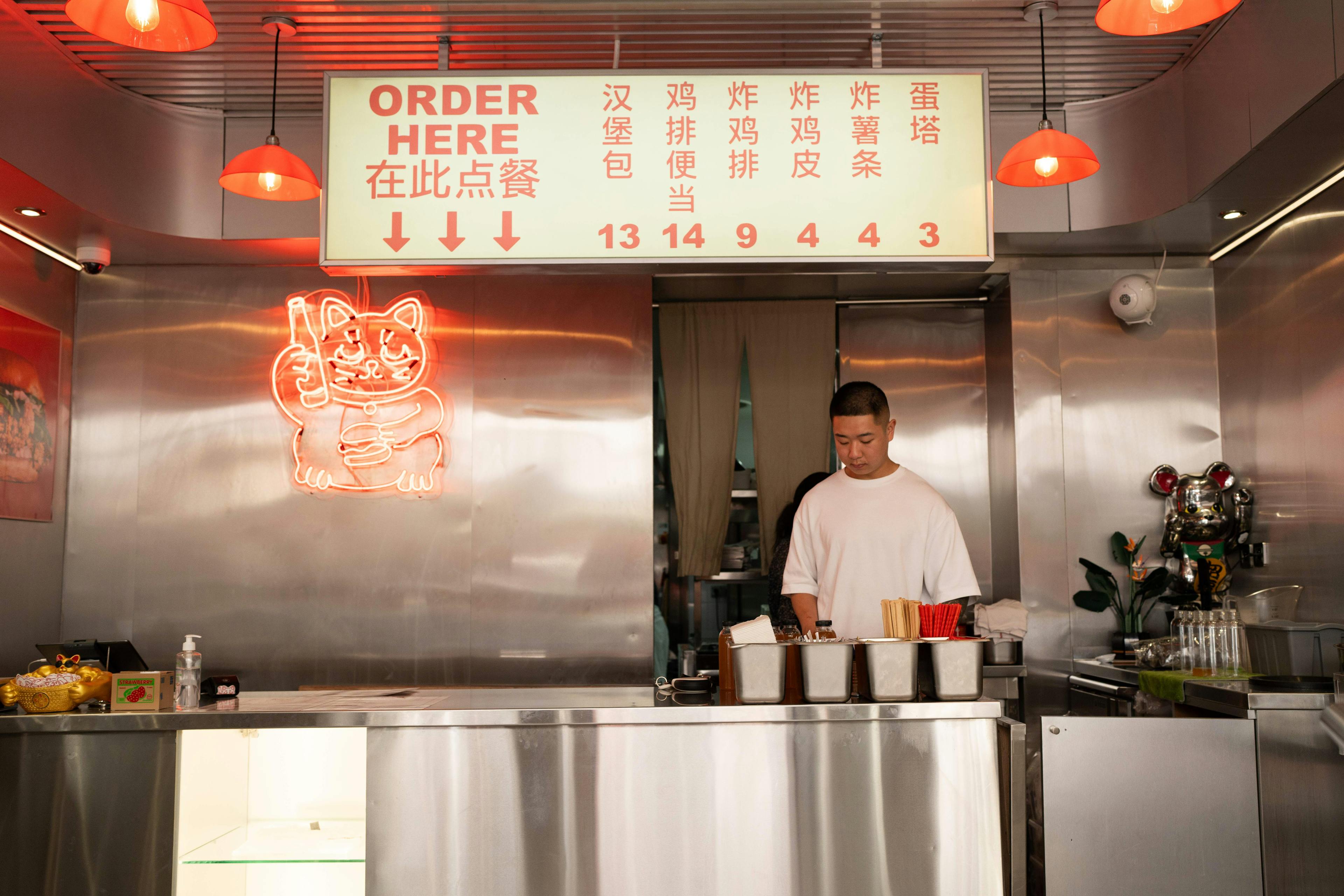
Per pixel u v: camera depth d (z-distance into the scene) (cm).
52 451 432
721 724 247
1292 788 274
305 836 269
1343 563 356
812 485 444
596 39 349
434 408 456
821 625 273
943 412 514
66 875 248
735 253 271
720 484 504
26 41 332
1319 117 305
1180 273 464
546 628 447
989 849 245
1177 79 388
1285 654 304
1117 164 408
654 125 274
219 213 409
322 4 324
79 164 363
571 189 272
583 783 246
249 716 248
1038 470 460
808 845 245
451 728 248
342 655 446
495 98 274
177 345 455
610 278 463
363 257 270
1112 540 454
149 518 448
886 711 246
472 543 451
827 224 272
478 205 271
